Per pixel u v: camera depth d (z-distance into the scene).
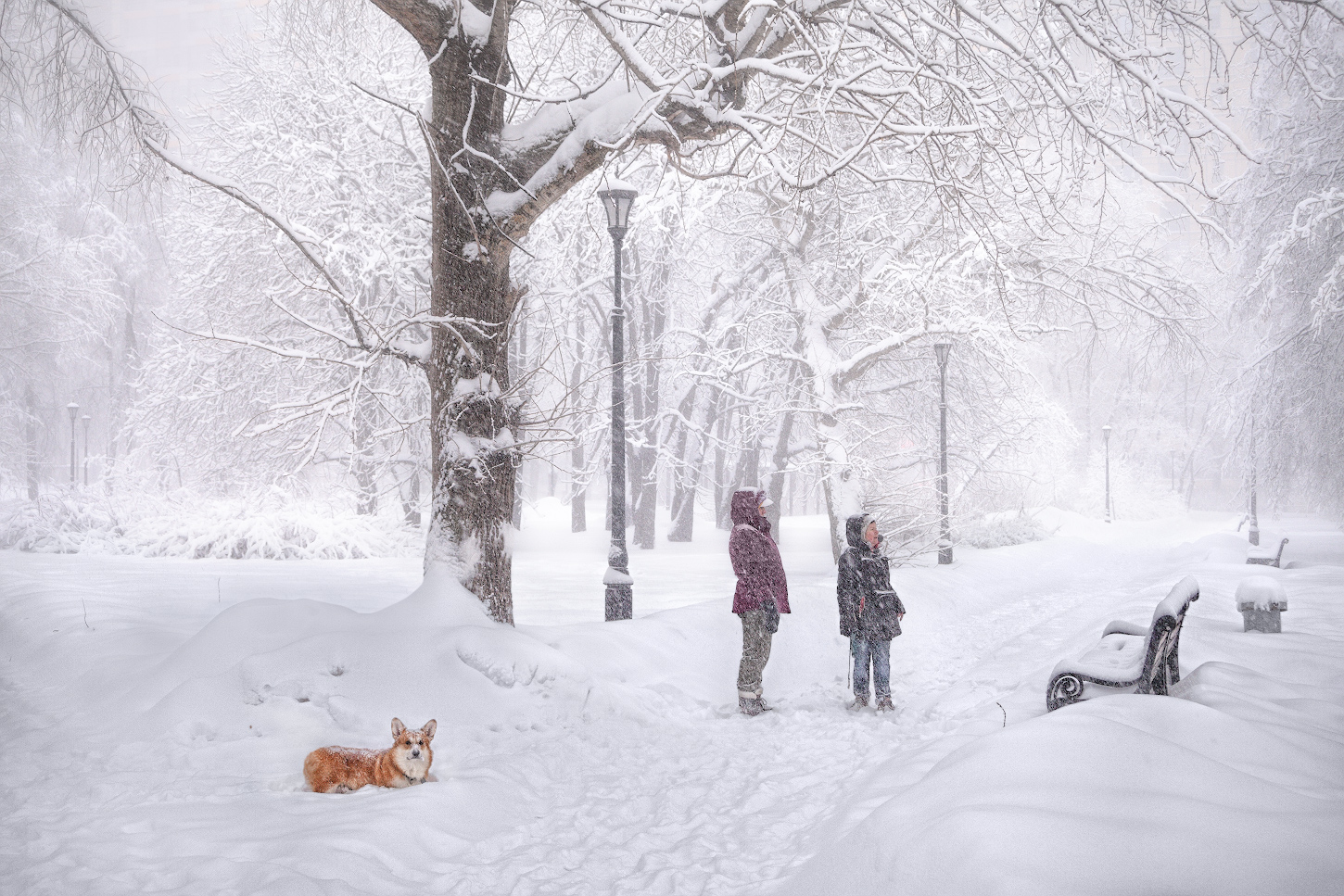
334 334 7.89
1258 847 2.97
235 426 25.23
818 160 11.54
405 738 5.40
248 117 26.14
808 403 23.50
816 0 9.49
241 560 23.02
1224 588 14.91
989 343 20.62
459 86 8.59
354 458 23.92
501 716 7.12
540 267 22.64
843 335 24.08
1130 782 3.55
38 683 9.02
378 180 23.64
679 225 22.34
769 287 24.81
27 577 15.48
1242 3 9.95
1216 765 3.68
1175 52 10.50
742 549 8.07
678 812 5.20
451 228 8.64
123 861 4.19
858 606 8.11
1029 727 4.12
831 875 3.59
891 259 20.61
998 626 14.20
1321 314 19.17
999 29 9.16
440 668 7.44
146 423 27.19
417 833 4.53
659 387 32.75
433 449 8.84
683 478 33.00
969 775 3.76
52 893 3.82
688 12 9.09
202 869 3.96
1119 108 11.48
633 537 32.94
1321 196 19.22
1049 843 3.03
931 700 8.26
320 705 7.18
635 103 8.86
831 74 9.14
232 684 7.31
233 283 24.31
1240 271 22.72
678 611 10.31
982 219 10.56
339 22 13.14
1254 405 23.64
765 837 4.71
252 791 5.45
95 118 9.39
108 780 5.70
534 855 4.47
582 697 7.41
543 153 8.80
